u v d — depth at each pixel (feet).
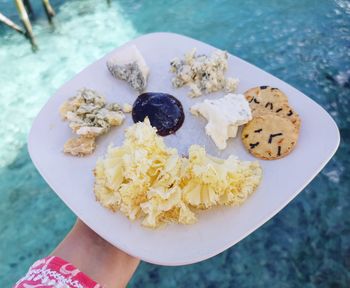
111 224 0.68
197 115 0.81
